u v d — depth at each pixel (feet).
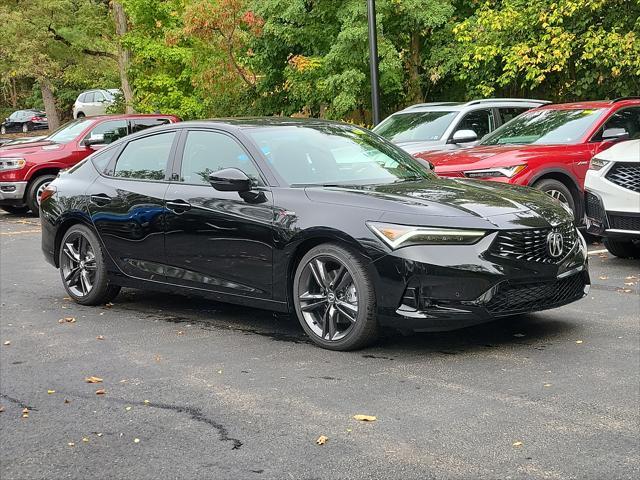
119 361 18.80
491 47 53.11
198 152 22.29
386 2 59.67
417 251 17.63
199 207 21.34
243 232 20.30
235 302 20.98
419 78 66.69
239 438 13.74
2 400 16.29
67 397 16.31
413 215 17.93
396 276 17.76
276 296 19.95
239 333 21.08
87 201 24.45
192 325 22.17
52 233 25.71
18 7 105.40
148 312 24.02
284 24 67.36
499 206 18.63
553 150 32.68
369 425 14.07
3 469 12.88
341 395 15.72
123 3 74.74
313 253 19.04
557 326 20.52
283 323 22.09
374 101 47.32
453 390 15.78
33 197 52.24
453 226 17.67
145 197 22.85
